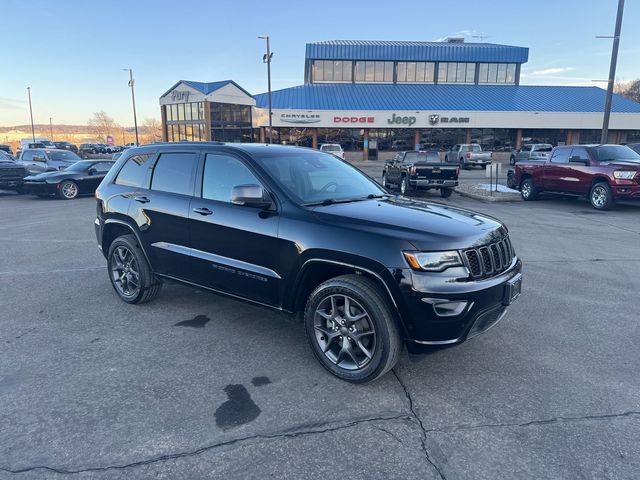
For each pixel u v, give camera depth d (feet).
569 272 21.67
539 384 11.60
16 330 14.87
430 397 11.02
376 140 145.59
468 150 123.65
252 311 16.60
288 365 12.58
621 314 16.31
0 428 9.75
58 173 54.19
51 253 25.62
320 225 11.73
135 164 16.99
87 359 12.88
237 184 13.74
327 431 9.73
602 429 9.77
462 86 162.09
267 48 101.45
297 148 15.93
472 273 10.83
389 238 10.78
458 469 8.63
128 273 17.07
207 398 10.94
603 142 65.00
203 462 8.77
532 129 146.30
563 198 53.67
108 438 9.45
